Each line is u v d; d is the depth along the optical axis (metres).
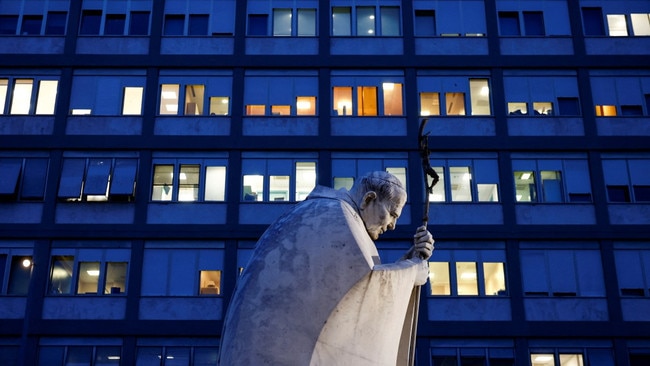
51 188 27.53
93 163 28.00
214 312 26.36
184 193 27.77
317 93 29.19
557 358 26.12
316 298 2.73
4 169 27.64
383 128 28.72
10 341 26.00
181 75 29.30
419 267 3.07
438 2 30.28
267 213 27.62
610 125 28.95
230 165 28.09
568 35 29.98
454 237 27.22
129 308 26.30
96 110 28.73
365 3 30.25
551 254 27.23
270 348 2.69
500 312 26.50
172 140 28.34
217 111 28.91
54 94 28.92
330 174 28.03
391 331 2.89
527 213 27.75
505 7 30.30
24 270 26.78
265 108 28.95
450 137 28.52
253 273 2.84
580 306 26.64
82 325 26.06
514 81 29.45
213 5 30.11
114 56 29.31
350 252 2.79
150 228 27.17
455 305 26.55
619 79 29.52
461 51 29.72
